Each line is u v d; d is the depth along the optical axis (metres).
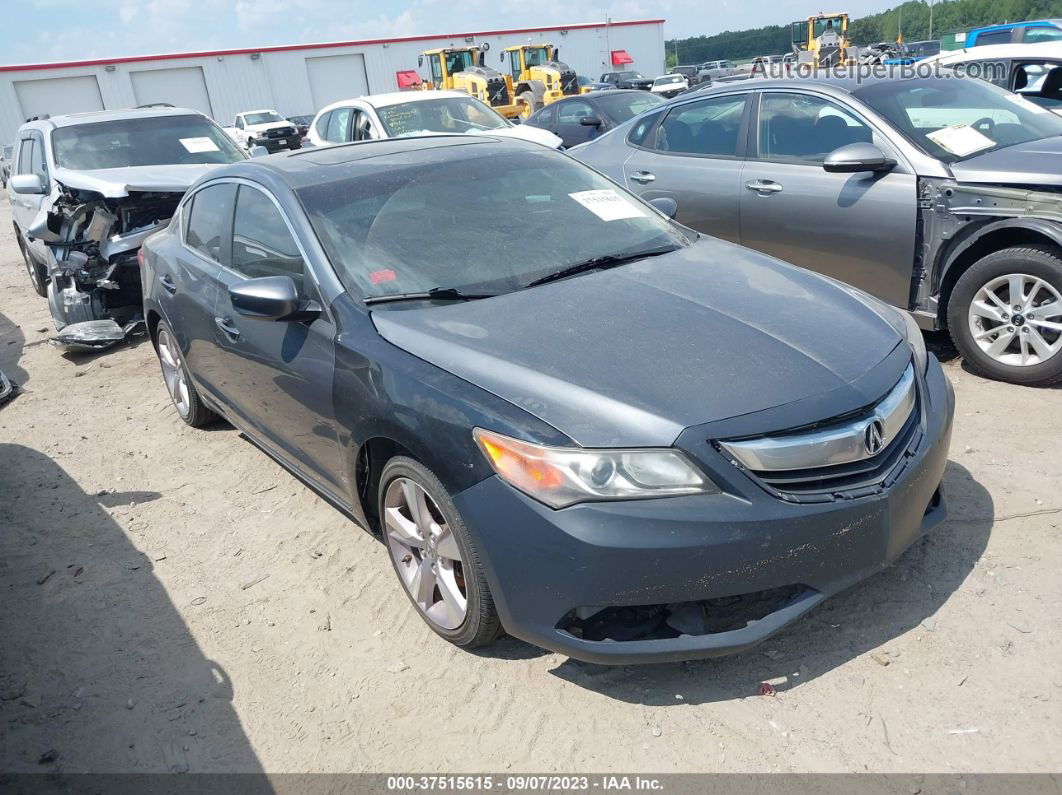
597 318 2.93
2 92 36.56
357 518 3.36
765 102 5.59
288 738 2.68
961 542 3.25
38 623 3.42
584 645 2.49
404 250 3.37
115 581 3.67
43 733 2.81
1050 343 4.45
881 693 2.59
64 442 5.30
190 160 8.41
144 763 2.64
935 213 4.64
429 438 2.68
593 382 2.56
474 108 11.08
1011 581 3.00
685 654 2.46
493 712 2.70
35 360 7.19
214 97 41.25
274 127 30.08
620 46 51.00
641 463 2.38
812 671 2.71
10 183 7.93
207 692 2.92
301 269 3.40
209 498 4.36
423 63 29.80
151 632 3.29
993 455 3.87
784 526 2.38
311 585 3.49
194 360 4.56
